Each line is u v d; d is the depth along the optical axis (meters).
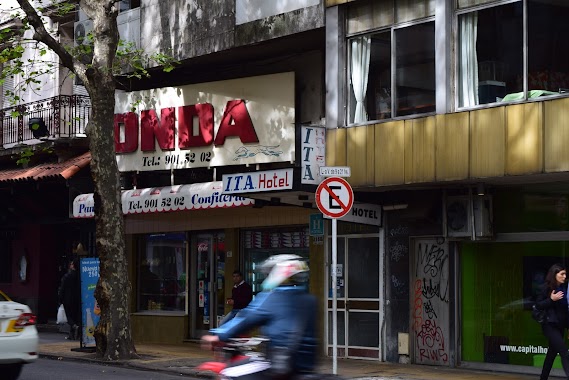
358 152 16.92
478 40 15.47
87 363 17.84
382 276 17.95
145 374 16.02
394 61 16.72
